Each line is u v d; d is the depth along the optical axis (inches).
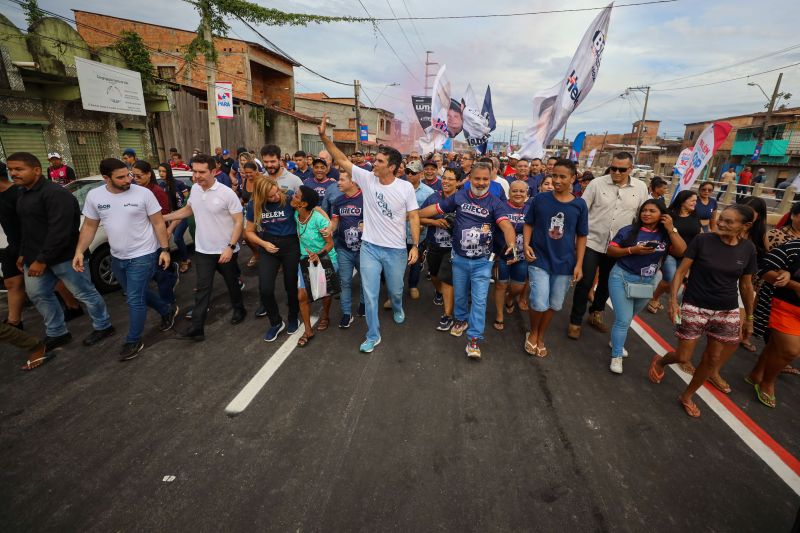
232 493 87.4
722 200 520.1
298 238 153.3
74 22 382.6
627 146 1825.8
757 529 82.8
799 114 1197.1
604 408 122.4
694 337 117.6
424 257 207.3
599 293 177.5
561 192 136.6
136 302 142.4
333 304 202.2
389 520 82.0
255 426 109.1
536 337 152.9
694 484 93.9
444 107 448.5
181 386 126.9
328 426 110.0
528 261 143.7
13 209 143.3
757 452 105.2
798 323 115.9
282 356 147.5
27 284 137.6
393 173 139.3
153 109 556.7
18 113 379.9
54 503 83.9
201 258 154.6
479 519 82.8
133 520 80.5
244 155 273.0
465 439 106.6
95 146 473.1
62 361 139.2
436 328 175.8
